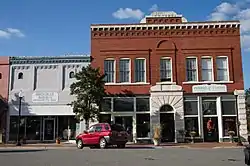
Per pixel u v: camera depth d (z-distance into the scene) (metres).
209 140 33.41
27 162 15.17
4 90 35.31
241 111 33.59
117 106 34.31
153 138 31.50
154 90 33.97
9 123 34.72
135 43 35.12
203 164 14.16
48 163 14.69
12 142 34.16
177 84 34.22
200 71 34.38
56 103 34.84
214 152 20.92
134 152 20.69
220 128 33.38
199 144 30.06
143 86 34.38
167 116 33.78
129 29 35.28
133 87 34.41
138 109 34.19
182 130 33.09
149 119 34.00
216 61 34.66
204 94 34.00
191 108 33.94
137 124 34.00
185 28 35.06
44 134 34.66
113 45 35.19
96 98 31.34
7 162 15.21
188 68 34.62
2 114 34.72
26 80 35.50
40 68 35.66
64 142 33.81
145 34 35.19
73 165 13.86
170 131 33.50
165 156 17.92
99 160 15.80
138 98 34.38
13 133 34.56
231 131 32.78
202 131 33.41
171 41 34.97
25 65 35.72
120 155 18.48
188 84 34.16
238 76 34.31
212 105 34.03
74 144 31.19
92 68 32.44
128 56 34.97
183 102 33.88
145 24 35.09
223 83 34.12
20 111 33.53
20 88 35.38
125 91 34.34
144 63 34.88
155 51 34.88
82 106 30.86
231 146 27.42
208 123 33.69
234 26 35.06
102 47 35.25
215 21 34.94
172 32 35.09
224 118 33.72
